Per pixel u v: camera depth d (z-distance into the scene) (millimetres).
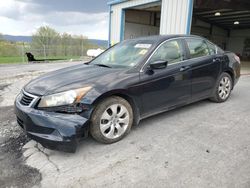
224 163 2445
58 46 24875
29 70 11766
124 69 3176
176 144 2891
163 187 2084
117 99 2938
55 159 2615
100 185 2141
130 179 2213
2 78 8758
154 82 3260
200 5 9672
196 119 3732
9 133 3379
